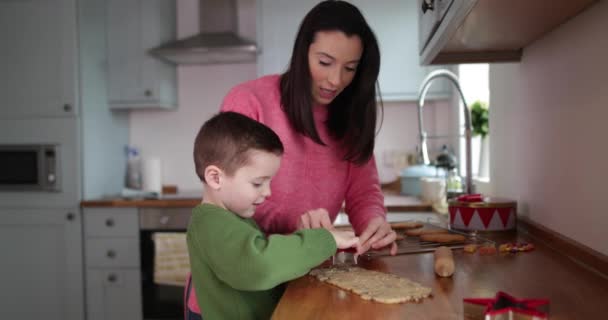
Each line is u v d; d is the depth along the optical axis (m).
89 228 2.96
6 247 3.04
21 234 3.02
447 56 1.65
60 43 2.96
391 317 0.74
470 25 1.25
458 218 1.56
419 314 0.75
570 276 0.98
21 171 3.00
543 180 1.44
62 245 2.99
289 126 1.22
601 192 1.07
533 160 1.53
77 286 2.98
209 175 0.98
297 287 0.91
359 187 1.32
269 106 1.22
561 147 1.30
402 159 3.29
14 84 3.01
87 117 3.02
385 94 3.00
